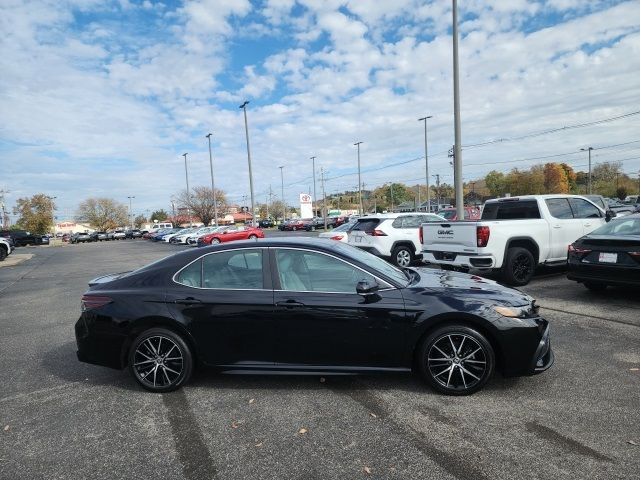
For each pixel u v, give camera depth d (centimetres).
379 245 1184
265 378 442
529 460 286
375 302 394
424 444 311
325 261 416
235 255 426
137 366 420
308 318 397
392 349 394
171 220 11650
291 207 13100
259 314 402
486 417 346
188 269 429
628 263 665
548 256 907
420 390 400
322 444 316
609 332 547
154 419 366
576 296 761
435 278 450
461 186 1650
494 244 831
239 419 360
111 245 4625
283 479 277
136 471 293
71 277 1520
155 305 415
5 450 326
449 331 386
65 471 296
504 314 384
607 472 270
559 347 497
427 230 947
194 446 321
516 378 418
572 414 344
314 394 401
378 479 273
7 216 9719
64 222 14100
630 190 8319
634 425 324
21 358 544
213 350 411
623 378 408
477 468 280
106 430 351
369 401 382
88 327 425
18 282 1431
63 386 445
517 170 10038
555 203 942
